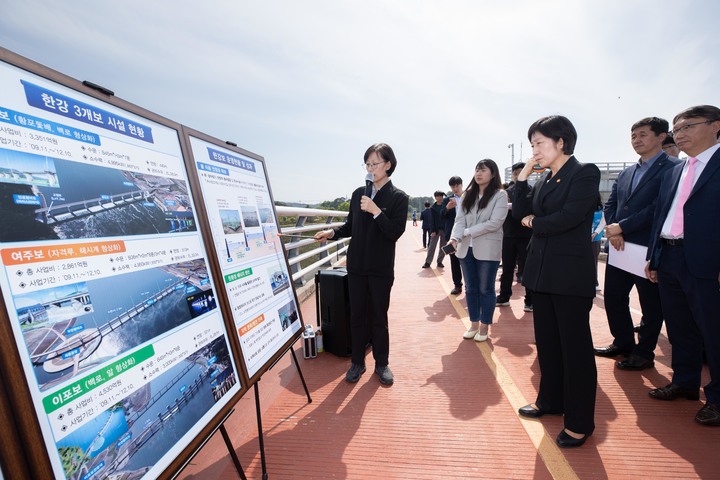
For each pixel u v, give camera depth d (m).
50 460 0.83
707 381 2.76
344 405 2.49
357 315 2.83
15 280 0.83
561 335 2.02
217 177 1.85
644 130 2.78
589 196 1.88
